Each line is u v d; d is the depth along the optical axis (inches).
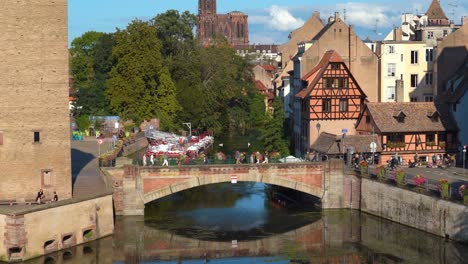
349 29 3922.2
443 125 3314.5
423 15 5187.0
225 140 5211.6
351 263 2201.0
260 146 4805.6
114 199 2829.7
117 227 2662.4
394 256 2251.5
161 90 4655.5
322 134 3430.1
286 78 5044.3
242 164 2893.7
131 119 4539.9
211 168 2876.5
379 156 3240.7
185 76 5142.7
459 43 3885.3
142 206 2839.6
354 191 2945.4
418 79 4020.7
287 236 2554.1
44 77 2393.0
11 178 2373.3
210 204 3127.5
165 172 2847.0
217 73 5388.8
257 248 2400.3
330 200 2962.6
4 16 2338.8
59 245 2276.1
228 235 2566.4
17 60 2358.5
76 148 3865.7
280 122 4220.0
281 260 2260.1
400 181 2628.0
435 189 2440.9
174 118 4931.1
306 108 3634.4
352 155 3201.3
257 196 3321.9
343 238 2501.2
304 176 2947.8
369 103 3373.5
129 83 4522.6
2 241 2133.4
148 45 4564.5
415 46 4003.4
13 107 2362.2
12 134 2367.1
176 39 5265.8
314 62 3902.6
